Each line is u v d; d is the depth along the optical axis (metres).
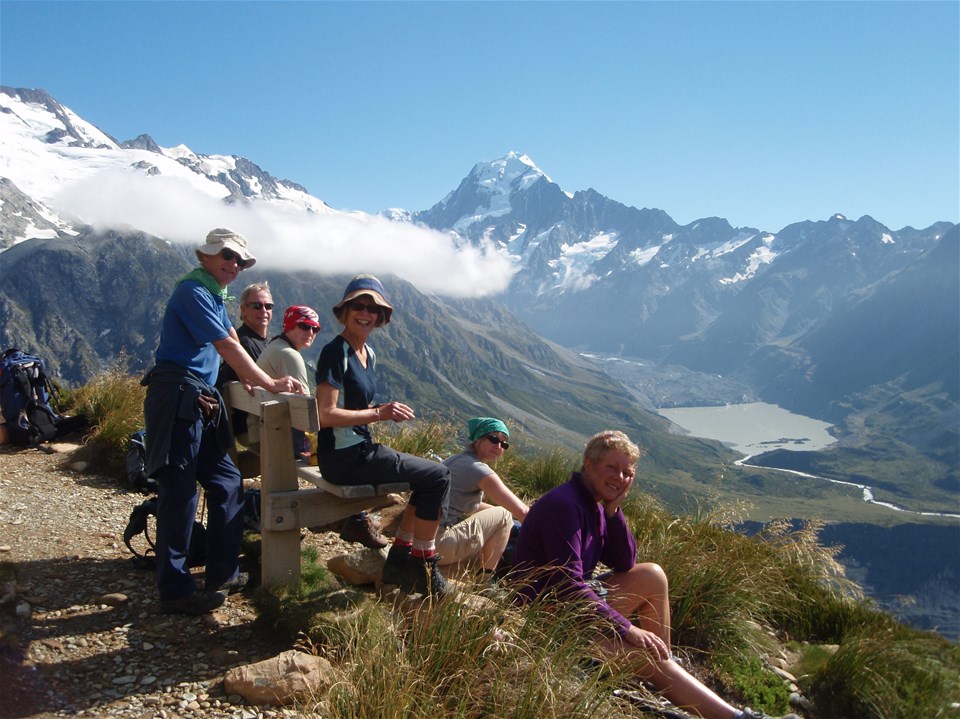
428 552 3.60
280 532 3.66
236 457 4.60
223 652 3.14
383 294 3.62
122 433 6.06
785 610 5.06
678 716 2.98
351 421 3.41
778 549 5.48
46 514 4.88
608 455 3.52
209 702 2.82
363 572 3.92
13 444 6.50
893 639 4.42
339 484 3.54
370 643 2.83
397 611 3.37
